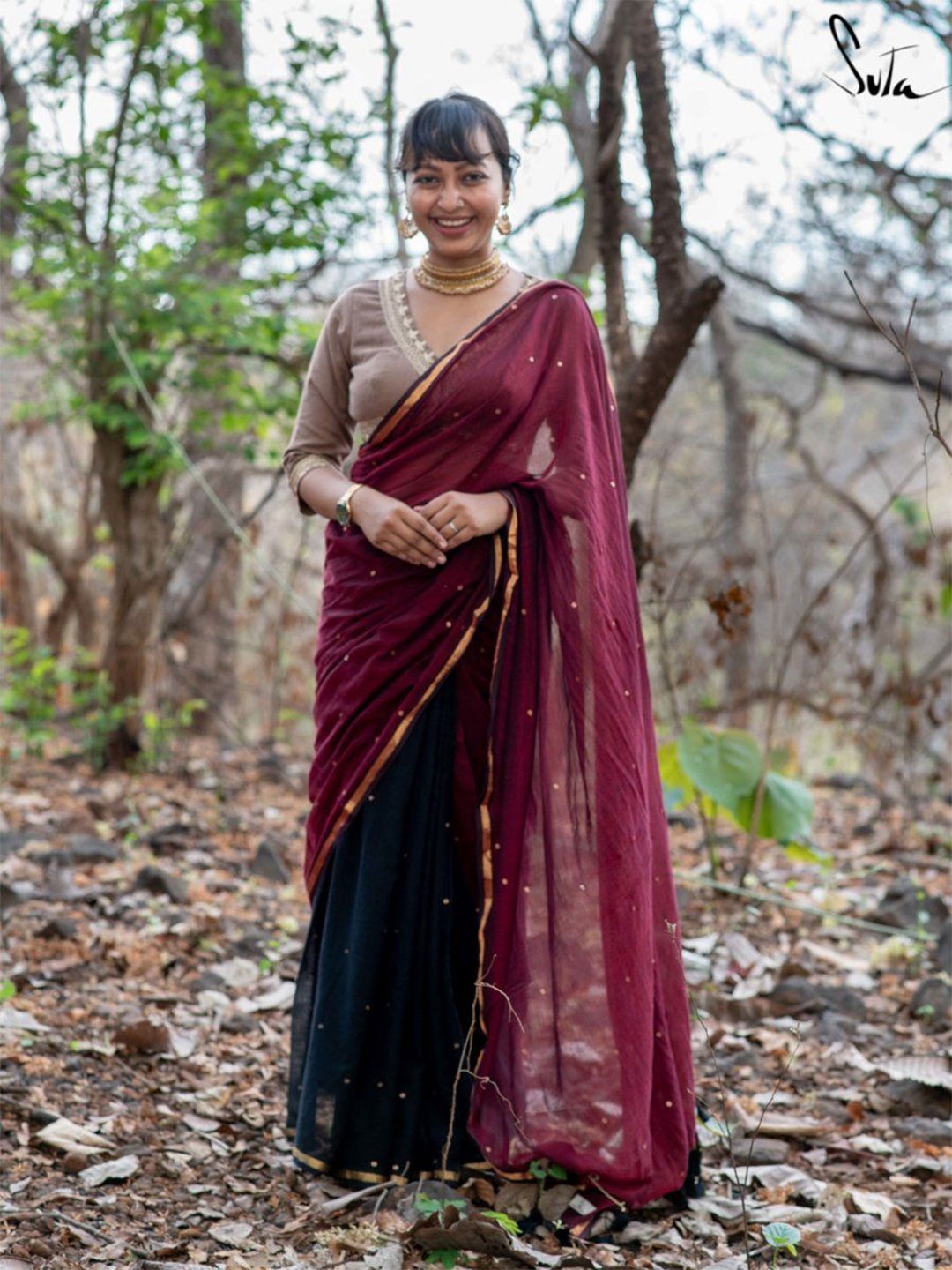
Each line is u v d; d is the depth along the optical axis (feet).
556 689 8.73
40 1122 9.36
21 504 26.84
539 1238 8.34
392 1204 8.58
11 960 12.34
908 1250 8.52
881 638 24.47
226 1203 8.66
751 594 16.94
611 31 13.78
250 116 20.40
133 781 20.79
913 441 48.06
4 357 23.59
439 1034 8.84
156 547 21.65
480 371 8.64
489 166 8.73
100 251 19.56
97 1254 7.77
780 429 45.73
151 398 21.02
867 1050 11.79
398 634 8.65
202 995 11.99
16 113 21.09
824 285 34.78
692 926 14.93
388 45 19.92
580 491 8.78
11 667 24.62
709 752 15.40
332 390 9.36
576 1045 8.50
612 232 14.42
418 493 8.73
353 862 8.85
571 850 8.63
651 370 13.39
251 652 32.30
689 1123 8.87
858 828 19.92
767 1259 8.30
